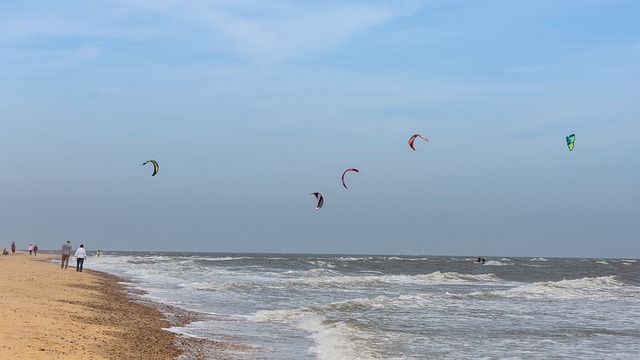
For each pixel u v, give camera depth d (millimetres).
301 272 60281
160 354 13766
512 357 15828
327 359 14516
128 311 21203
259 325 19922
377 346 16406
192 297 29109
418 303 28219
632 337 19828
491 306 28641
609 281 46781
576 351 17062
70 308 19922
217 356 14258
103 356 12719
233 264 74500
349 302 26562
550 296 35406
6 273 32969
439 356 15469
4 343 12695
